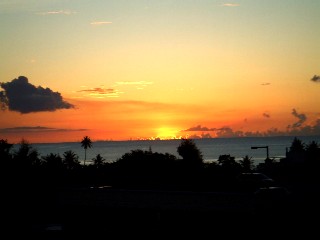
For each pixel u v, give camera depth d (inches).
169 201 1823.3
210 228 1625.2
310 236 1444.4
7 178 2327.8
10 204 2038.6
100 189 2004.2
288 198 1856.5
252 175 2549.2
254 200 1736.0
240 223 1644.9
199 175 3078.2
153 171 3294.8
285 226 1567.4
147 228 1685.5
